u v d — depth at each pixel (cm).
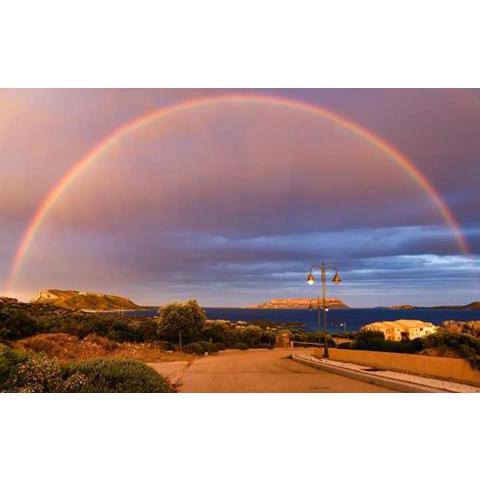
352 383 1634
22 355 1238
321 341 5525
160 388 1188
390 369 1909
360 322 17312
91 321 4253
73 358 2794
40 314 4884
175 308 4756
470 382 1402
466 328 2278
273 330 7662
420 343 2223
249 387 1559
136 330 4634
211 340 4950
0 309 3494
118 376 1163
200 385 1620
